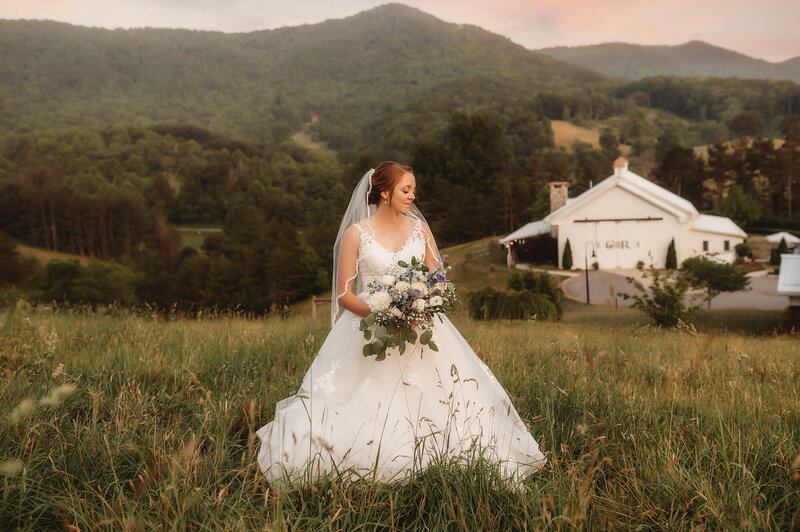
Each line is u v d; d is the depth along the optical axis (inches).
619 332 380.5
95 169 4992.6
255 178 4943.4
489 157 3656.5
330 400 113.3
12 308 347.3
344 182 3582.7
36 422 108.7
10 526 85.7
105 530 79.4
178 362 176.9
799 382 177.8
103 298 1967.3
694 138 7480.3
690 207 1723.7
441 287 113.6
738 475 99.9
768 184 3727.9
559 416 140.3
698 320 840.3
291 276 2194.9
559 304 940.6
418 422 110.7
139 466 100.0
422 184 3491.6
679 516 91.7
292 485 96.6
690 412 137.4
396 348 117.9
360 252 121.7
